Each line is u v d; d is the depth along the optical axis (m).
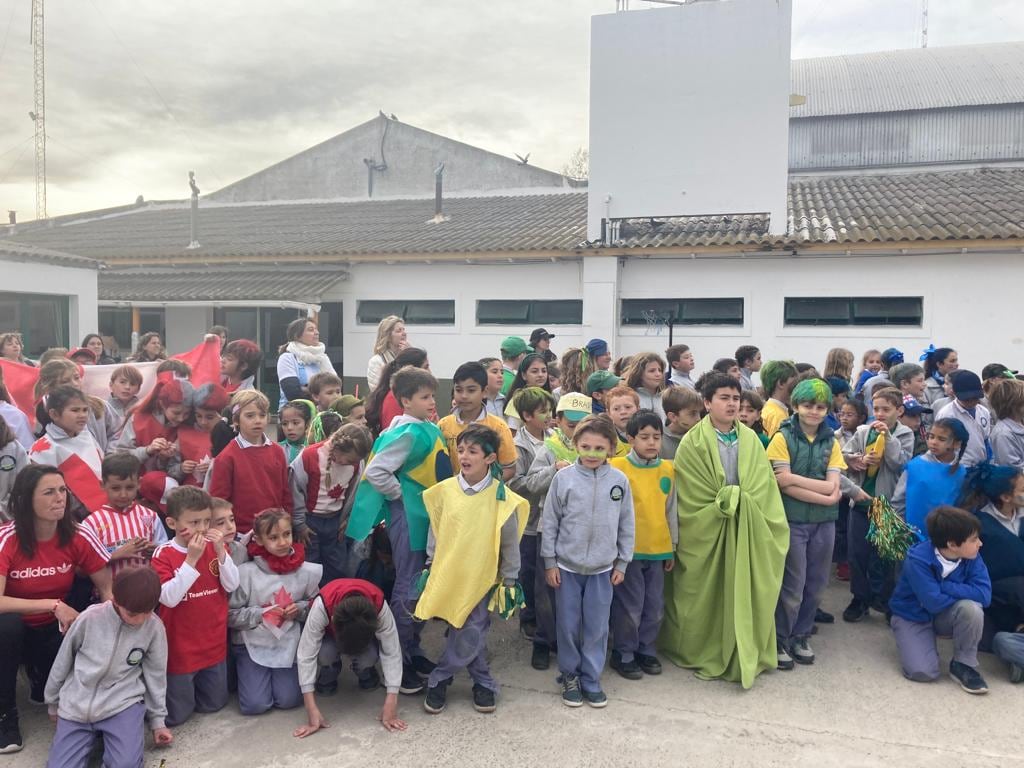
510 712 3.98
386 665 3.88
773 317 11.68
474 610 3.93
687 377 7.37
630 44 12.45
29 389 5.95
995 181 14.48
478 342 13.38
